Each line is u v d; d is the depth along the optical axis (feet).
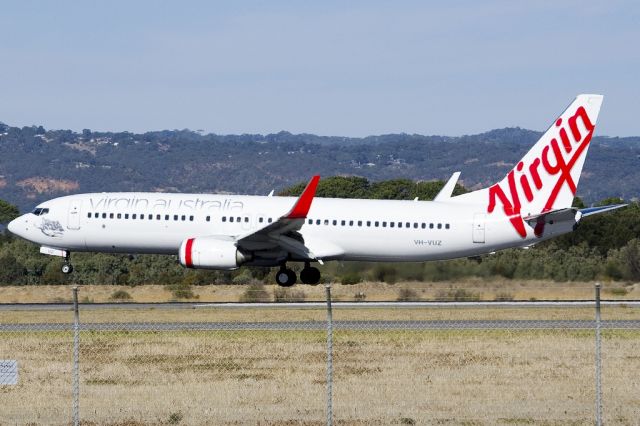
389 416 231.71
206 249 469.98
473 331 350.43
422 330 351.46
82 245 505.25
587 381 269.64
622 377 275.39
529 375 276.00
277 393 253.44
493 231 484.74
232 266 472.44
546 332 348.59
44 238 506.89
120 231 497.46
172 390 256.73
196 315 402.11
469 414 233.96
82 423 226.38
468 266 548.31
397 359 296.92
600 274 555.69
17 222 510.99
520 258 569.64
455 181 503.61
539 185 484.74
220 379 269.03
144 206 497.46
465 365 288.51
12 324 363.56
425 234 484.74
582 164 481.05
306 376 272.51
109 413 235.61
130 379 269.03
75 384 223.30
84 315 401.49
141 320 382.63
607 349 317.63
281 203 492.54
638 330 355.15
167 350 309.42
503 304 451.94
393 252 488.85
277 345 319.47
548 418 230.89
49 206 508.12
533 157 484.74
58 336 338.34
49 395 251.80
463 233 484.74
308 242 487.20
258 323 363.56
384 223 485.97
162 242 496.23
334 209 489.26
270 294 512.63
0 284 628.28
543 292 524.93
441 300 494.59
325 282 543.39
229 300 504.43
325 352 307.78
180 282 604.49
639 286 540.52
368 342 326.85
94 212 500.74
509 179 488.44
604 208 485.97
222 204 493.36
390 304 451.94
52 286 544.62
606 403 246.88
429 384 263.90
